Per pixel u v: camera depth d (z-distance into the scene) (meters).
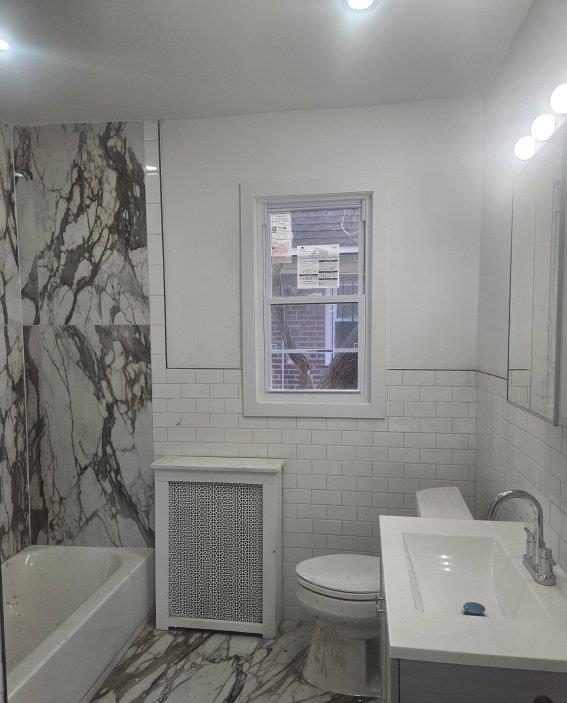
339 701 1.78
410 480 2.27
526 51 1.57
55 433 2.51
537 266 1.36
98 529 2.50
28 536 2.54
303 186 2.25
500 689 0.90
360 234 2.29
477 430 2.20
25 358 2.51
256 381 2.36
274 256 2.37
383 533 1.44
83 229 2.42
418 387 2.24
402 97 2.14
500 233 1.86
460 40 1.70
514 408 1.66
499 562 1.32
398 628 0.97
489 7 1.52
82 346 2.47
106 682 1.90
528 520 1.50
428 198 2.19
